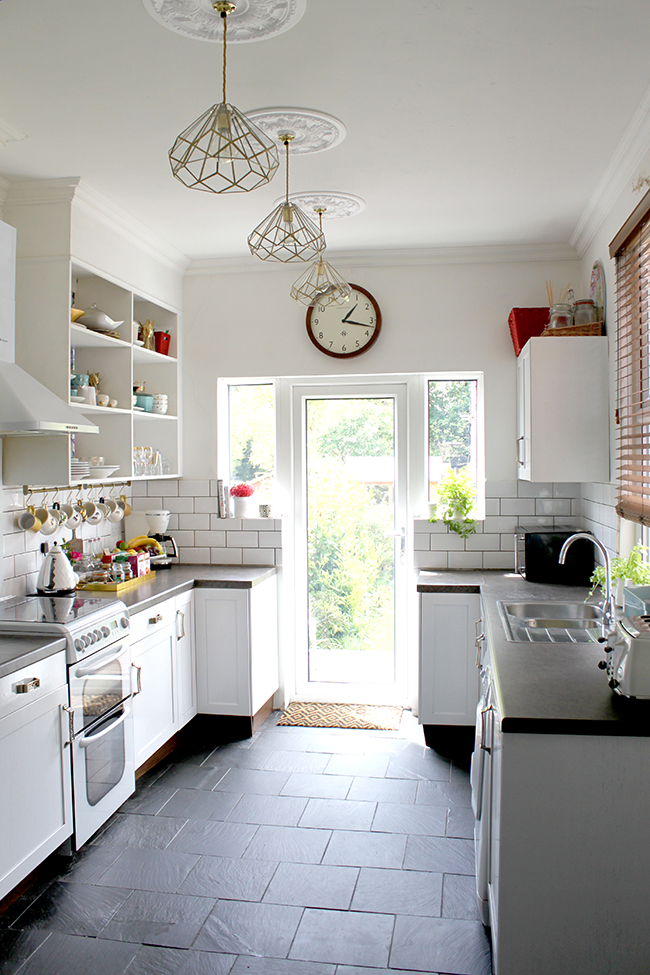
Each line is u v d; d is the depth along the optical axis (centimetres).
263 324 439
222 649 392
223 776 347
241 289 440
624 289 304
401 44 210
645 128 257
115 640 296
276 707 444
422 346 424
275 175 307
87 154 284
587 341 355
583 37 208
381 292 427
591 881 183
